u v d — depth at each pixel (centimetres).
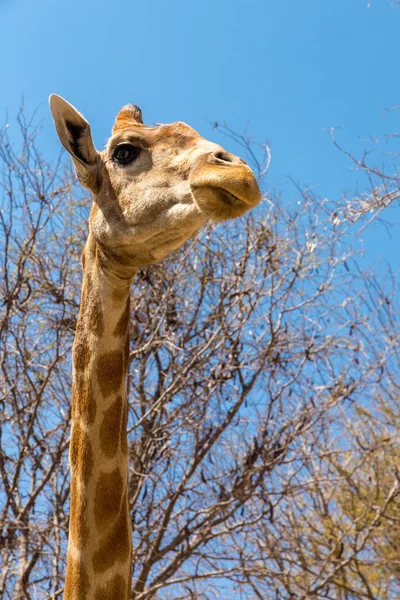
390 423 2970
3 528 2305
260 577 2398
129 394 2661
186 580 2294
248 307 2600
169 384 2589
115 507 1062
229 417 2533
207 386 2538
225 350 2531
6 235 2531
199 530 2472
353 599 2811
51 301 2614
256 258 2603
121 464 1083
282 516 2675
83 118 1170
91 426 1080
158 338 2566
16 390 2489
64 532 2469
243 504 2423
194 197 1035
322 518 2650
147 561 2338
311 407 2583
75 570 1038
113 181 1146
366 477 2919
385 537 2884
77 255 2681
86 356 1106
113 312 1114
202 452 2438
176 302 2672
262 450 2462
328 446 2738
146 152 1139
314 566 2809
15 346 2644
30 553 2409
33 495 2295
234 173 1008
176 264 2691
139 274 2669
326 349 2652
